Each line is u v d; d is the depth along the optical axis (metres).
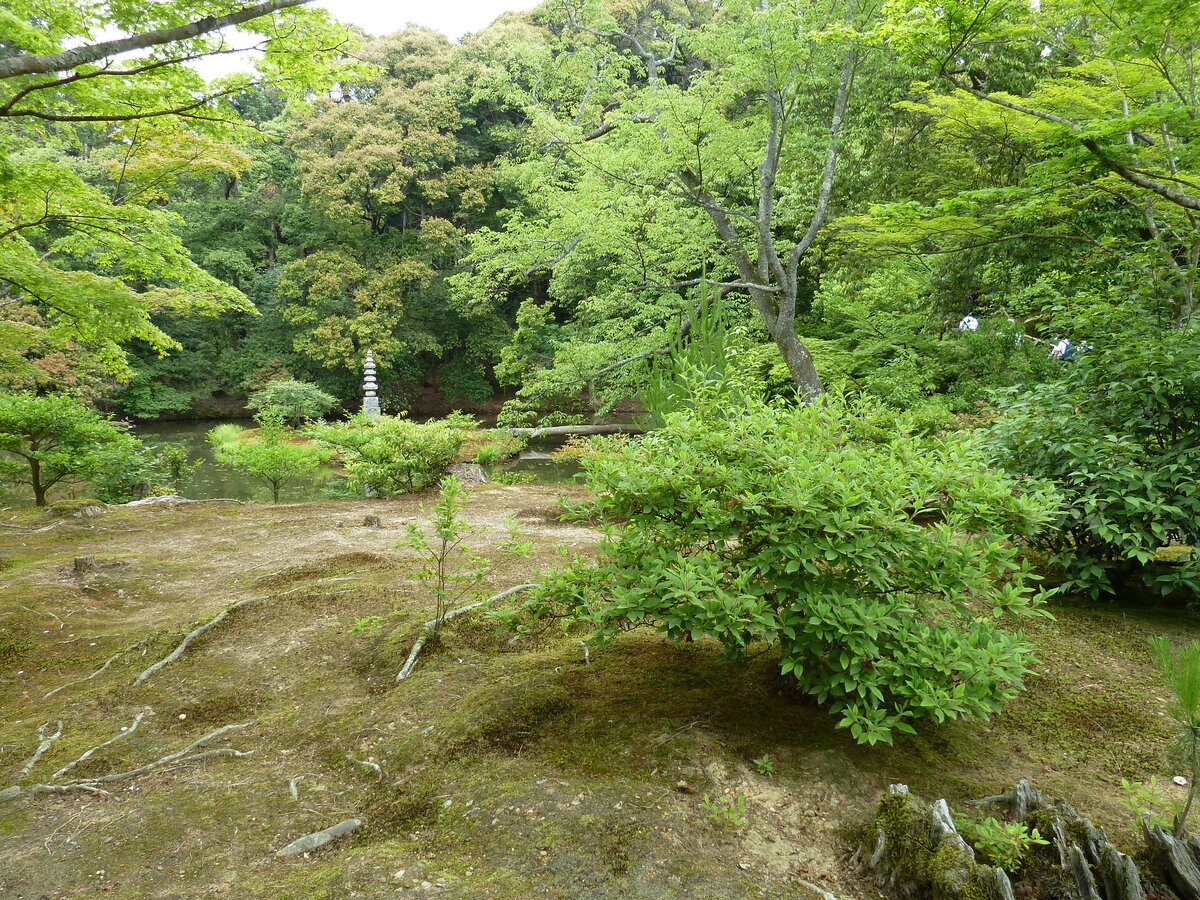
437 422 11.83
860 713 2.48
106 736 2.87
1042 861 1.77
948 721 2.71
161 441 23.56
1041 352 9.25
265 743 2.80
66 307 7.29
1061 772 2.36
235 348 30.30
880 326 12.90
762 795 2.20
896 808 1.94
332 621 4.10
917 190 10.41
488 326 29.62
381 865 1.92
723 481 2.56
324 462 16.19
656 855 1.91
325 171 26.27
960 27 5.19
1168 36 5.45
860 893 1.81
